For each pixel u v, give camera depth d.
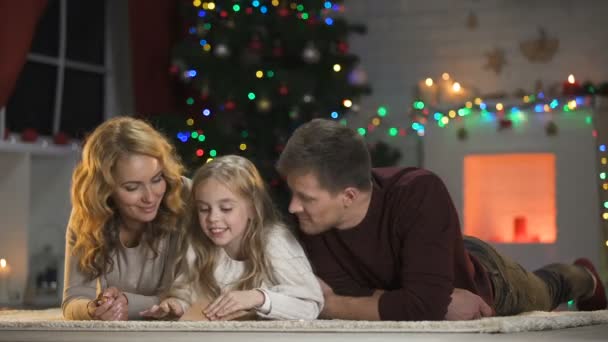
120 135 2.84
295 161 2.64
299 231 2.95
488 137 6.69
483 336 2.14
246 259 2.89
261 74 6.53
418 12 7.39
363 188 2.70
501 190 6.90
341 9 7.50
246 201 2.84
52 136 6.90
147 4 7.09
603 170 6.47
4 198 6.35
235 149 6.65
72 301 2.94
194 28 6.84
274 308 2.73
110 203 2.98
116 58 7.35
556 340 2.01
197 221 2.93
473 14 7.25
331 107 6.88
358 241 2.80
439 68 7.32
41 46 6.81
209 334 2.24
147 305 2.93
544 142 6.55
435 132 6.84
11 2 5.98
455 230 2.79
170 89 7.24
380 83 7.43
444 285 2.68
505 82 7.17
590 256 6.40
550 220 6.76
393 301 2.70
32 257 6.54
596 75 6.97
